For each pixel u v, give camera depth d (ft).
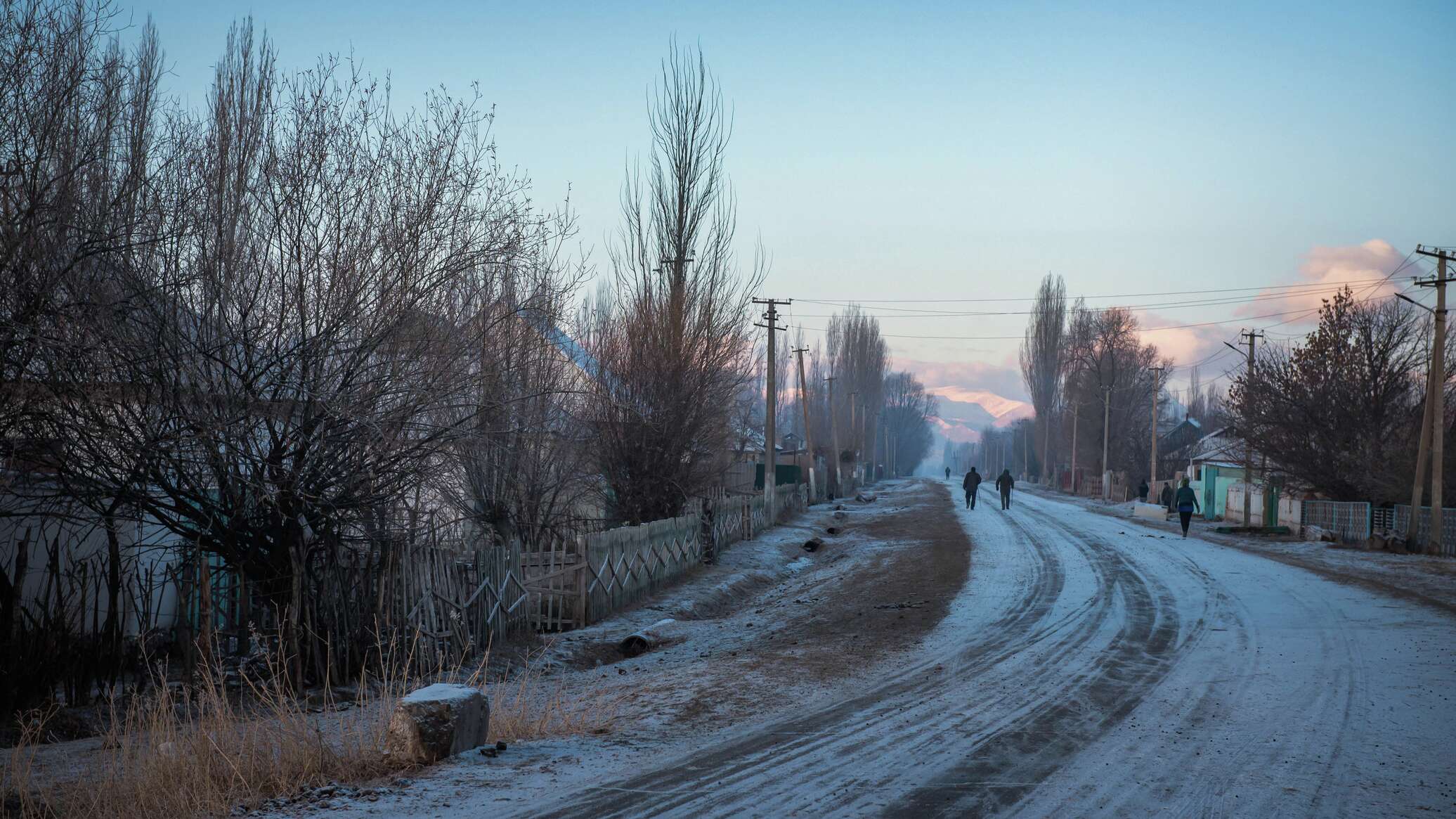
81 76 29.14
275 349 32.27
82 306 28.81
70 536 35.42
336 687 35.27
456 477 53.93
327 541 36.04
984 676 33.50
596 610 56.49
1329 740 24.09
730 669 37.32
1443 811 18.72
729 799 19.69
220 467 31.81
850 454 266.77
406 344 33.88
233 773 21.27
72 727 29.19
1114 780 20.84
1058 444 311.68
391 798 19.92
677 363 77.87
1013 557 77.77
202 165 31.63
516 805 19.35
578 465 67.46
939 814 18.61
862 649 40.78
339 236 32.96
